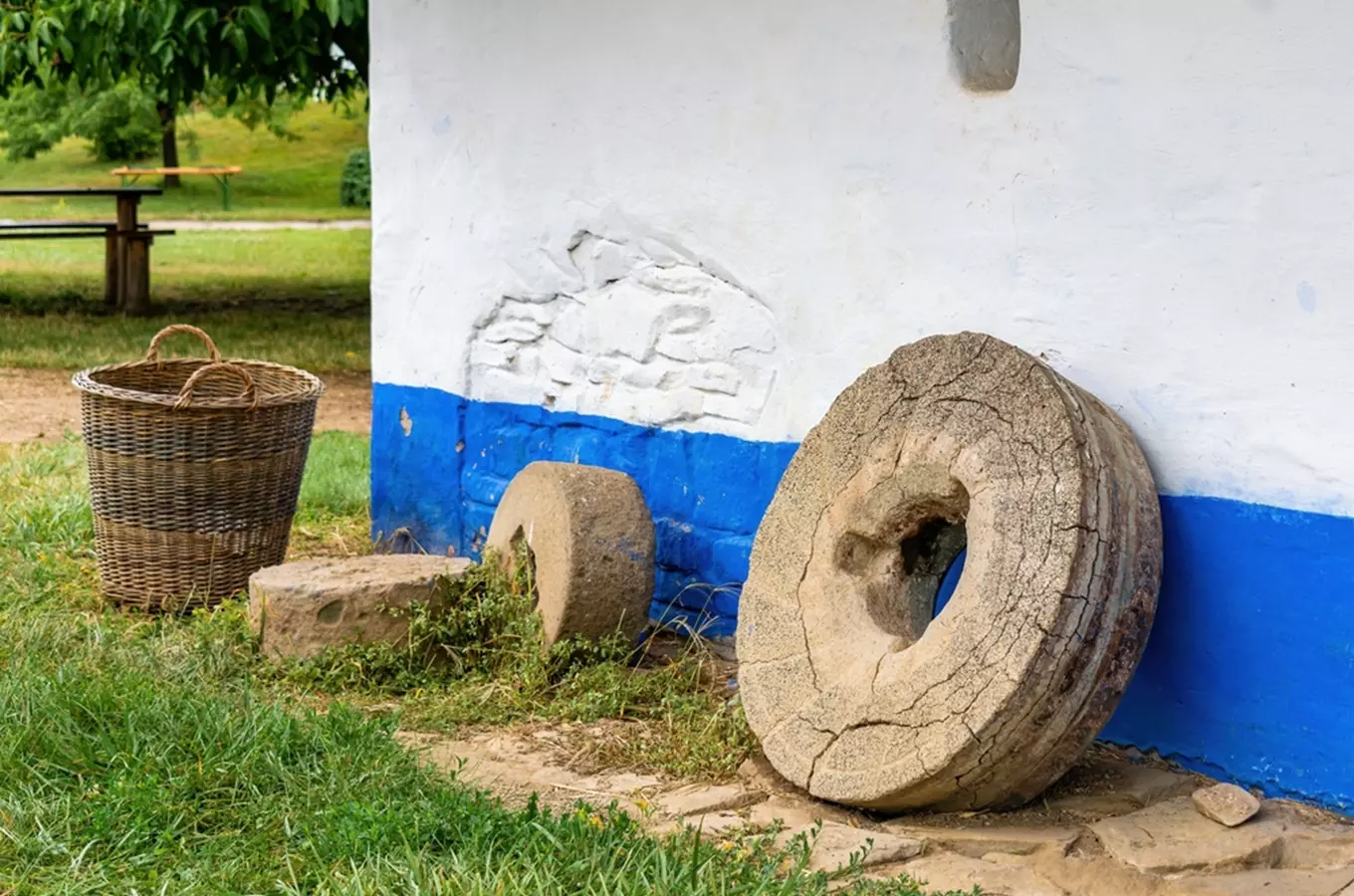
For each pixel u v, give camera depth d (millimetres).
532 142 6012
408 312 6699
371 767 4023
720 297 5391
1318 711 3867
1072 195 4297
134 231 14547
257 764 3967
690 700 4816
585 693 4875
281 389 6414
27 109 29625
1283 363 3879
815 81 4957
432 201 6527
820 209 4996
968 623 3891
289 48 11328
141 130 31859
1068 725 3766
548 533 5199
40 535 6711
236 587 5910
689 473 5566
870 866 3643
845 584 4406
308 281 17688
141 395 5590
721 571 5457
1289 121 3818
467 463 6504
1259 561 3957
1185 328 4074
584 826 3584
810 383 5090
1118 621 3805
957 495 4176
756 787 4227
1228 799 3803
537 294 6090
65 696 4266
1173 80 4043
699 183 5379
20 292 15766
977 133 4520
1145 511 3936
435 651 5238
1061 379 4023
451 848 3498
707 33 5273
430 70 6445
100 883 3359
